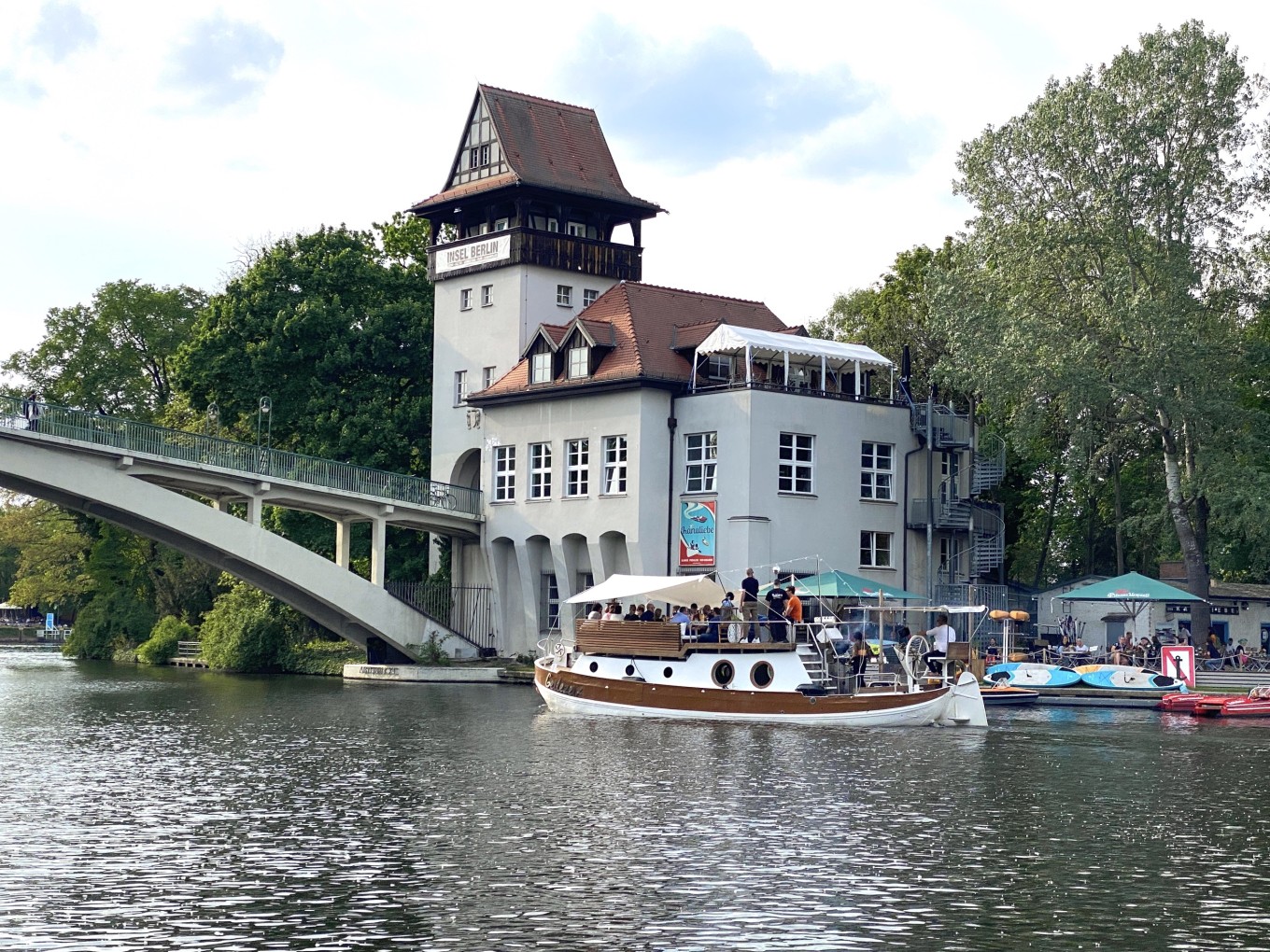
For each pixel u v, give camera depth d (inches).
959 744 1400.1
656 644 1622.8
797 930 655.1
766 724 1571.1
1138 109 2171.5
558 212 2657.5
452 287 2714.1
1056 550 3095.5
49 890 719.7
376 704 1847.9
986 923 669.9
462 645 2488.9
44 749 1320.1
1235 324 2257.6
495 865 783.1
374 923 661.3
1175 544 2410.2
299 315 2743.6
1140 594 1972.2
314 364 2797.7
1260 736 1498.5
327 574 2346.2
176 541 2289.6
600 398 2308.1
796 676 1585.9
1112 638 2399.1
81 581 3804.1
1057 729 1571.1
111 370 3681.1
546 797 1020.5
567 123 2741.1
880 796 1039.6
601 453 2306.8
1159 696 1876.2
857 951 623.2
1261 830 913.5
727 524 2178.9
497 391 2458.2
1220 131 2156.7
